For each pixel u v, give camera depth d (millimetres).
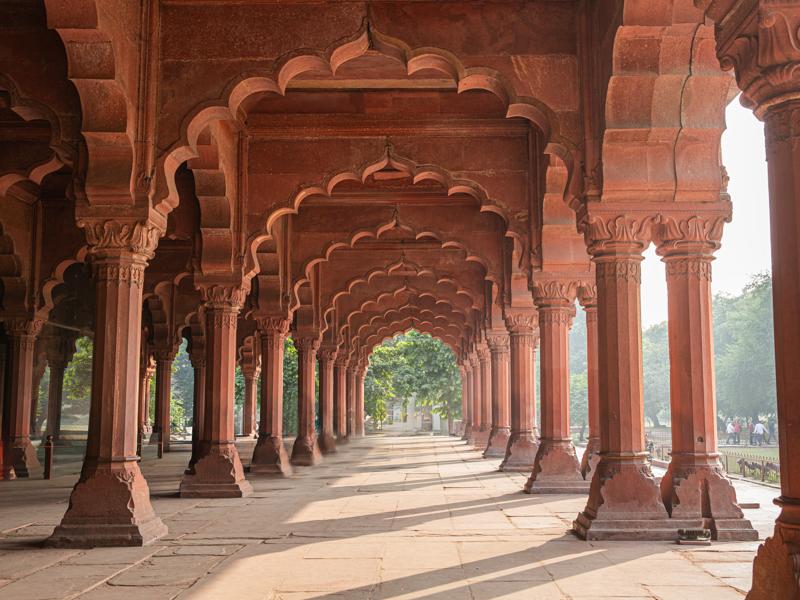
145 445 16969
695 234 5766
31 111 5895
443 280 13977
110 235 5742
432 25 5973
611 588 3986
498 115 8336
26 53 5883
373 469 12227
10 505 7754
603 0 5520
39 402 12219
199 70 5926
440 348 34750
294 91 8211
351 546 5285
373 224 11000
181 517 6742
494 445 14695
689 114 5551
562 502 7637
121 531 5367
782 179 3035
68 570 4547
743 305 26172
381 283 16344
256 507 7430
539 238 8422
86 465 5578
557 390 8625
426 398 35312
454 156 8438
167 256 12953
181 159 6047
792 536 2922
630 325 5770
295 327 13641
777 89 3037
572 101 5945
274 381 10922
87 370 13641
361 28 5922
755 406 24844
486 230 10961
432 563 4676
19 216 10773
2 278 10852
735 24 3180
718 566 4527
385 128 8375
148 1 5934
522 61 5969
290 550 5152
